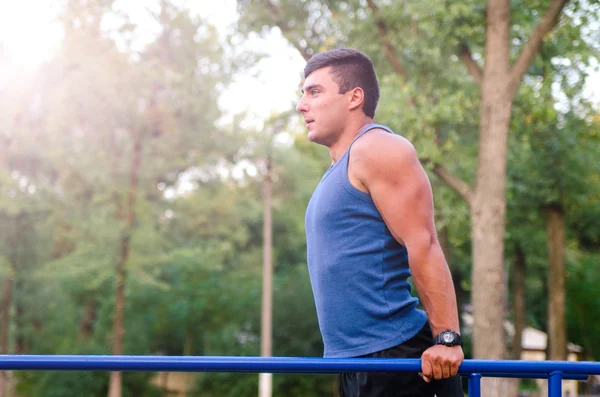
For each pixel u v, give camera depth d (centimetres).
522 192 2164
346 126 222
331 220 211
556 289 2177
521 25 1485
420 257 199
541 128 1791
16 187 2397
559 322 2173
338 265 209
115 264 2211
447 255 2167
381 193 204
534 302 3244
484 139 1398
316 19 1634
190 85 2305
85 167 2306
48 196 2436
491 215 1377
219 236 3069
